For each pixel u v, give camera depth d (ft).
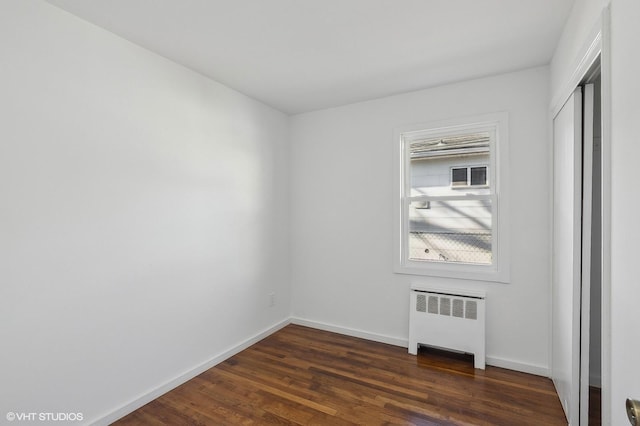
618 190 3.52
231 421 6.70
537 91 8.52
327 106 11.51
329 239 11.73
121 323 6.95
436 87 9.81
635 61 3.13
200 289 8.79
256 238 10.83
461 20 6.47
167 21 6.42
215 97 9.30
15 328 5.42
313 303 12.11
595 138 6.97
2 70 5.26
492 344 9.07
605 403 3.71
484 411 6.93
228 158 9.75
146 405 7.27
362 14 6.26
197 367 8.61
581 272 6.01
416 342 9.73
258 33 6.91
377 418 6.74
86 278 6.35
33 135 5.61
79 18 6.25
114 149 6.83
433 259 10.20
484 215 9.48
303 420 6.71
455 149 9.89
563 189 6.89
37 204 5.67
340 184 11.49
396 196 10.44
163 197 7.84
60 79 5.97
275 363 9.23
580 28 5.39
